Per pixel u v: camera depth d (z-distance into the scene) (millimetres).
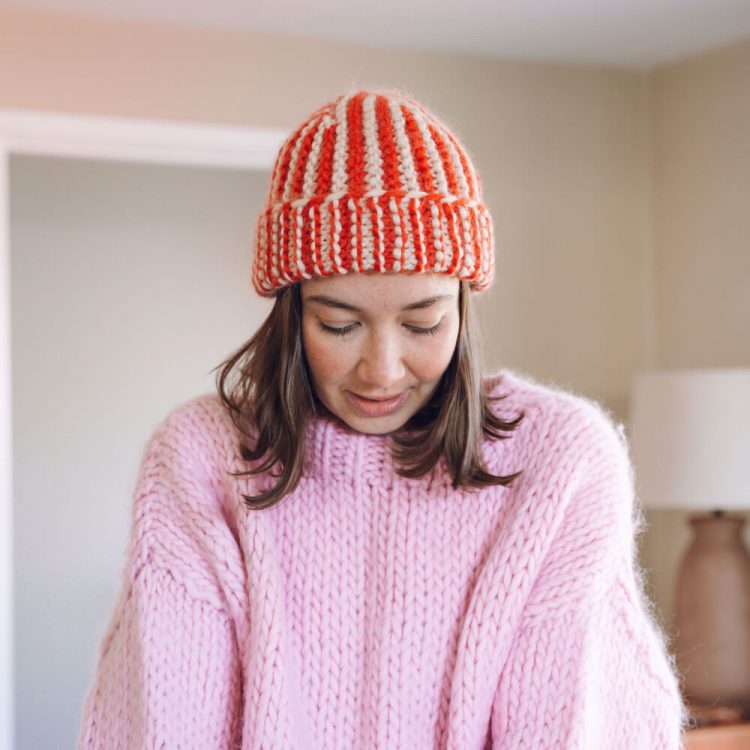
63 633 3645
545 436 1074
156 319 3768
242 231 3812
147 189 3748
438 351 950
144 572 1056
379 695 1028
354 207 912
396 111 961
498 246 3029
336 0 2549
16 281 3670
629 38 2842
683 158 3055
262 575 1032
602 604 1040
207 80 2797
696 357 3020
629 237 3180
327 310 938
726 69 2889
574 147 3115
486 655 1010
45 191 3682
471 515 1064
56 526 3676
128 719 1047
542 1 2527
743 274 2838
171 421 1119
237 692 1050
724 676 2469
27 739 3553
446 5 2568
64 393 3701
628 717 1054
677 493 2475
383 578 1057
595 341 3137
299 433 1040
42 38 2688
